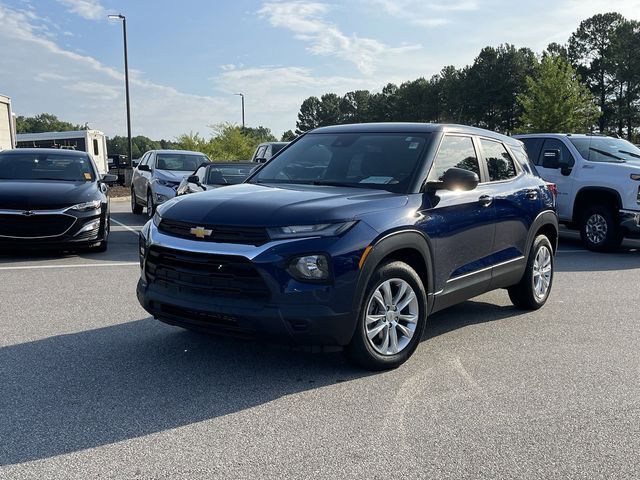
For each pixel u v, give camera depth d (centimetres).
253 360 466
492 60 8131
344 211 413
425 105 9375
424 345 515
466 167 538
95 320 568
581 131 4103
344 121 12875
